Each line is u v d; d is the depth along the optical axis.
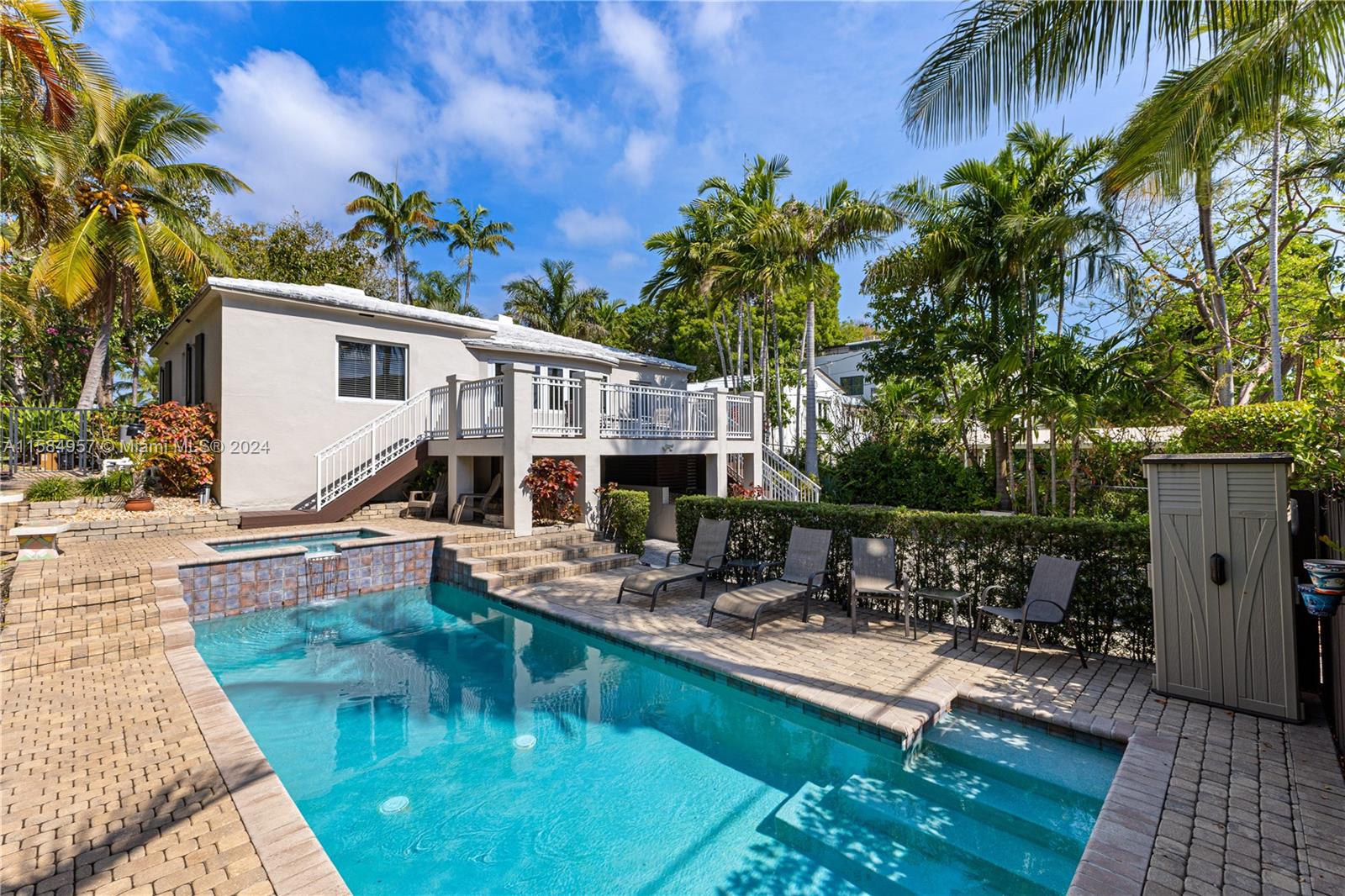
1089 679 5.74
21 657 5.72
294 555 9.20
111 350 25.77
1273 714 4.82
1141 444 14.83
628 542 11.87
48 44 10.90
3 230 16.72
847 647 6.78
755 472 16.83
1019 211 13.40
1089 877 3.12
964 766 4.67
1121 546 6.24
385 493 14.32
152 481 13.41
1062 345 12.41
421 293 35.25
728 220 19.72
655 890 3.46
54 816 3.53
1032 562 6.77
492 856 3.79
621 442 13.29
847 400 23.50
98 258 15.77
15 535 8.54
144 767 4.10
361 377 14.26
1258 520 4.91
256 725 5.51
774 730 5.43
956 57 5.54
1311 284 10.81
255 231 26.11
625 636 7.27
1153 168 6.07
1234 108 5.53
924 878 3.51
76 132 14.64
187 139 17.38
